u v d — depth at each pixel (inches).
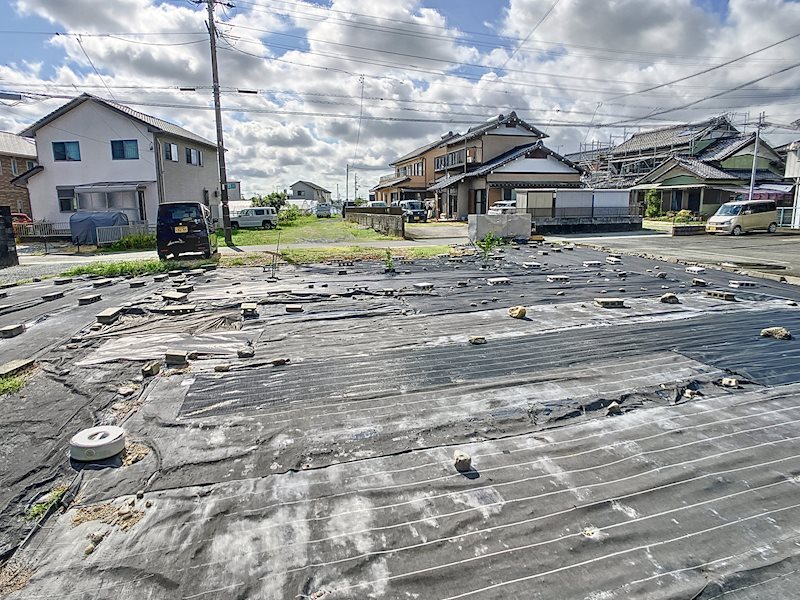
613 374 159.8
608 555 80.7
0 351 192.7
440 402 139.5
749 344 191.0
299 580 76.0
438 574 77.0
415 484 100.7
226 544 83.9
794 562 79.0
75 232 732.0
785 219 864.9
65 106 859.4
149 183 879.7
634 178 1491.1
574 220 797.9
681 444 115.7
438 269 406.6
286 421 128.9
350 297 292.8
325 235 810.2
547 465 107.3
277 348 191.8
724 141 1348.4
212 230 548.1
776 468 105.7
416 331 215.2
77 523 89.8
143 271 417.7
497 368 166.6
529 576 76.4
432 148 1503.4
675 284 326.0
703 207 1109.7
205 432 123.2
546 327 218.7
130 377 162.9
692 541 83.8
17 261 518.0
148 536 86.0
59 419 131.9
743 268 387.9
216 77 668.1
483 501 95.0
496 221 598.2
